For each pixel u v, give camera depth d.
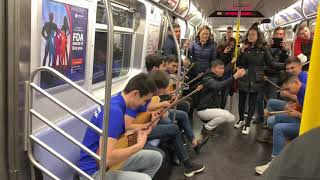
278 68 5.84
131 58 5.35
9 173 2.05
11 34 1.90
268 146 5.28
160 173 4.07
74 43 2.98
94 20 3.40
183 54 6.12
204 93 5.50
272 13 12.38
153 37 5.65
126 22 4.88
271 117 5.39
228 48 7.60
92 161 2.46
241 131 6.07
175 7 5.37
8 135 2.00
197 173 4.12
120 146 2.58
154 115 3.62
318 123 1.30
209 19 15.41
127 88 2.62
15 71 1.94
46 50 2.48
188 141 5.06
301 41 5.85
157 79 3.57
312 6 5.62
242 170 4.29
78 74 3.13
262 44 5.78
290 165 1.00
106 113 1.91
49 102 2.61
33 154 2.15
